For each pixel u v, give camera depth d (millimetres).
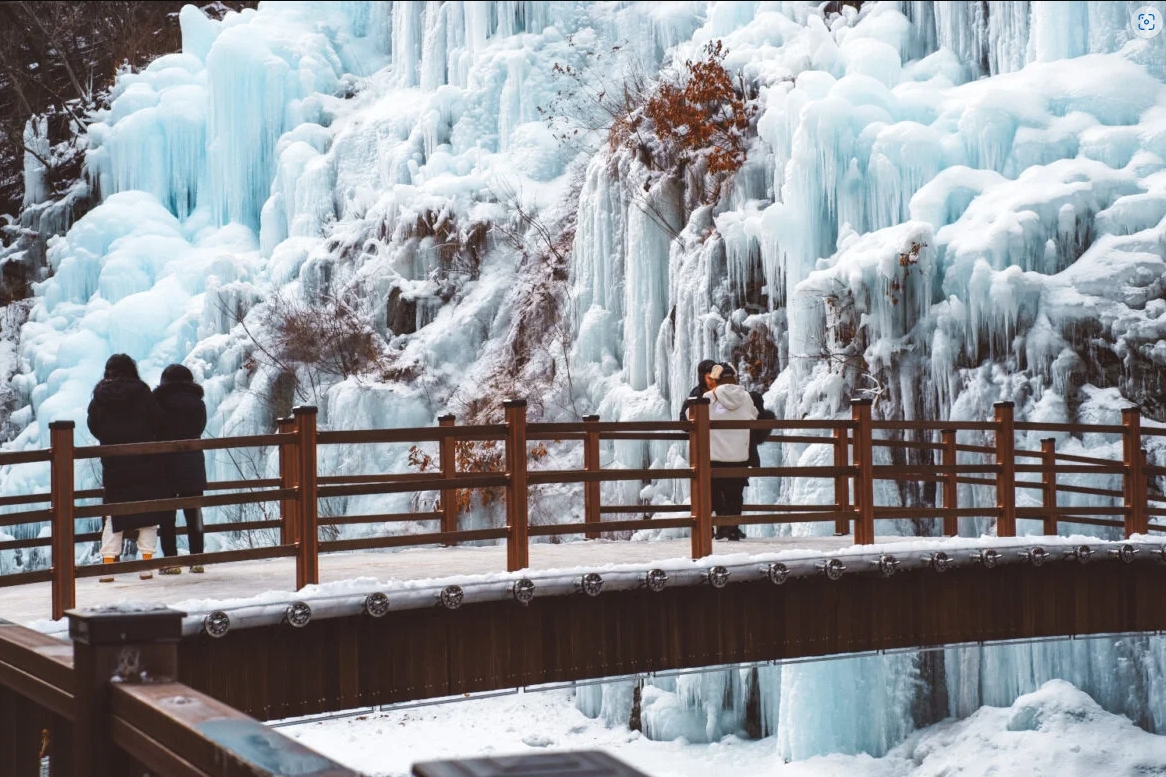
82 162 38062
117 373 9664
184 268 30812
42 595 9055
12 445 29078
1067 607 11359
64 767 4129
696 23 28891
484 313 26312
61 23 42656
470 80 30125
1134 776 15359
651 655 9438
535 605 8984
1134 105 19078
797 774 17078
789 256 18844
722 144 21484
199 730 2922
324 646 8141
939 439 17203
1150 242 17016
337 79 34719
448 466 12070
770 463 18906
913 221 17750
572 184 27078
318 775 2518
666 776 17984
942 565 10508
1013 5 21406
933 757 16812
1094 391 16562
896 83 21344
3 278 35875
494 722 21344
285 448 11234
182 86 34094
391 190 29250
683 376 20469
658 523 9703
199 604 7625
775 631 9992
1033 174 18250
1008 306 16750
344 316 27375
